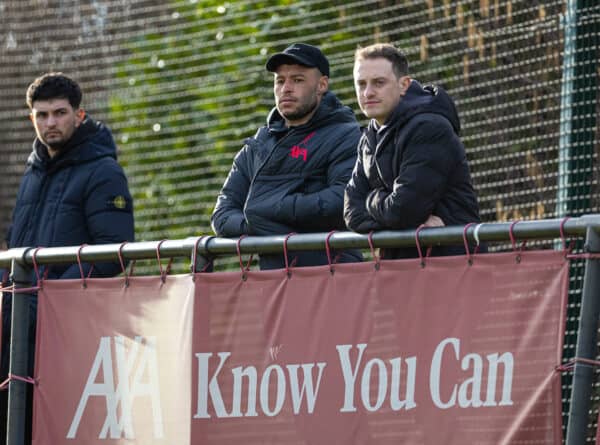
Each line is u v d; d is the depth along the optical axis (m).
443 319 15.73
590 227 14.91
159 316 17.84
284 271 16.89
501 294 15.41
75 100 21.62
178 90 33.62
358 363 16.22
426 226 16.06
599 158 21.73
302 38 30.00
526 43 24.39
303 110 18.91
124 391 18.06
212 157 32.19
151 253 18.14
